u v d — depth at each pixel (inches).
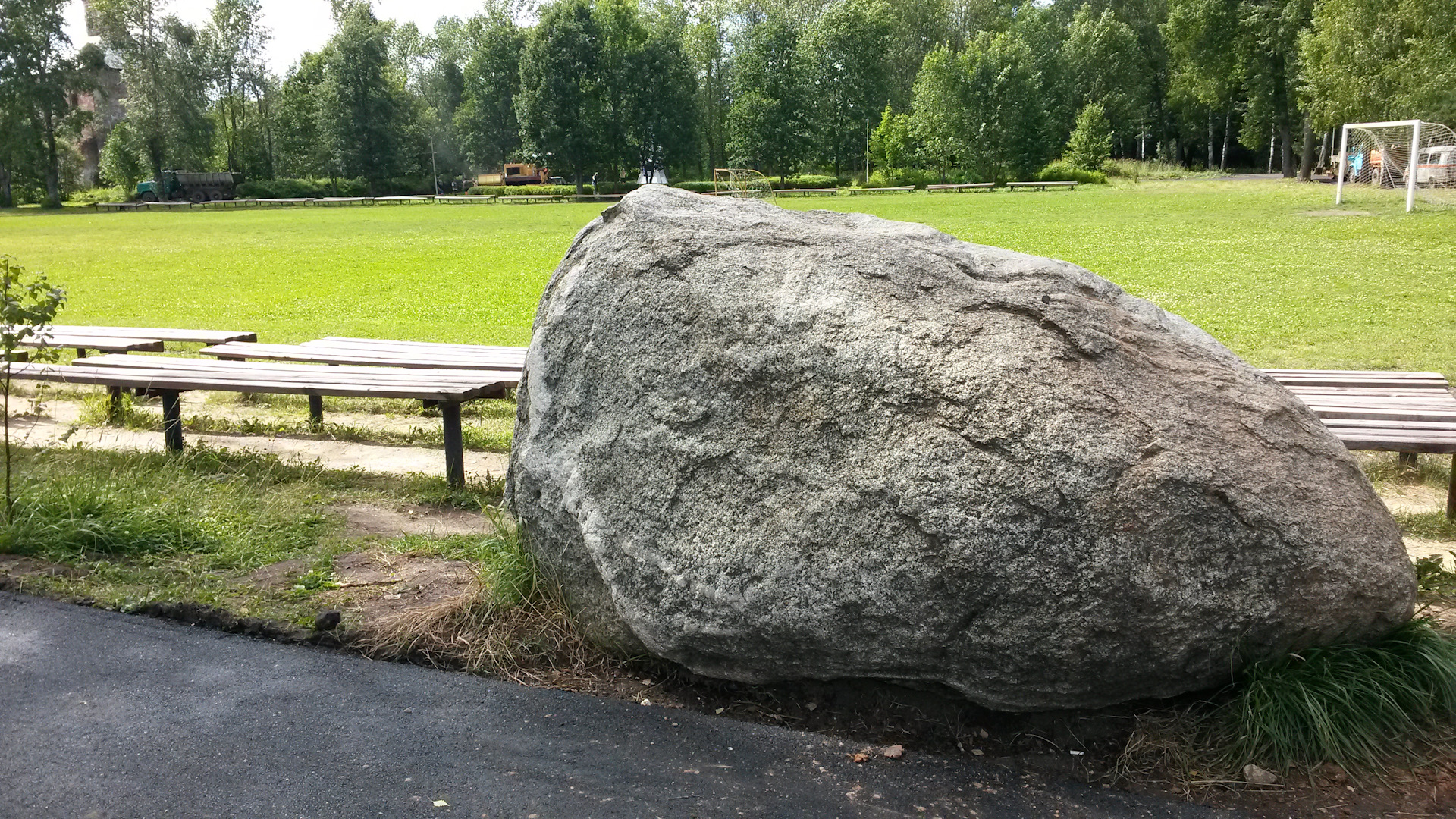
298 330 531.5
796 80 2650.1
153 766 131.6
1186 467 123.6
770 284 148.9
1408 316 505.4
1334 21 1437.0
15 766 131.5
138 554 201.6
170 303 662.5
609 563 146.9
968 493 124.2
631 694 149.8
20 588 185.0
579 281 163.6
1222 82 1961.1
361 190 2935.5
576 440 156.4
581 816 120.3
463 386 247.8
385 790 126.0
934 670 131.5
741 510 137.6
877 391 133.1
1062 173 2299.5
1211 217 1118.4
